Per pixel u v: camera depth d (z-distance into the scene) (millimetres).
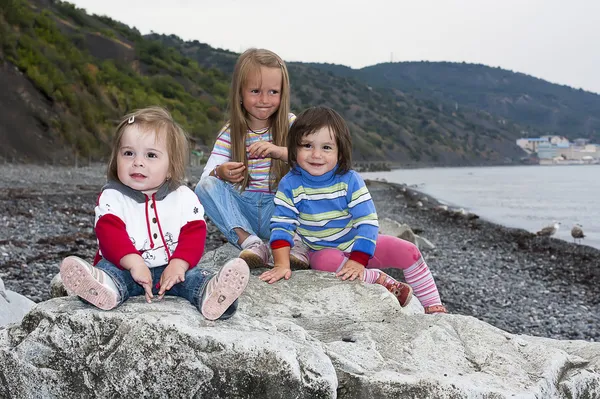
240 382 2637
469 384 2814
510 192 44625
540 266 13406
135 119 3098
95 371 2676
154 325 2656
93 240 10664
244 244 4527
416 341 3287
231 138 4785
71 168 30531
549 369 3115
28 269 8031
